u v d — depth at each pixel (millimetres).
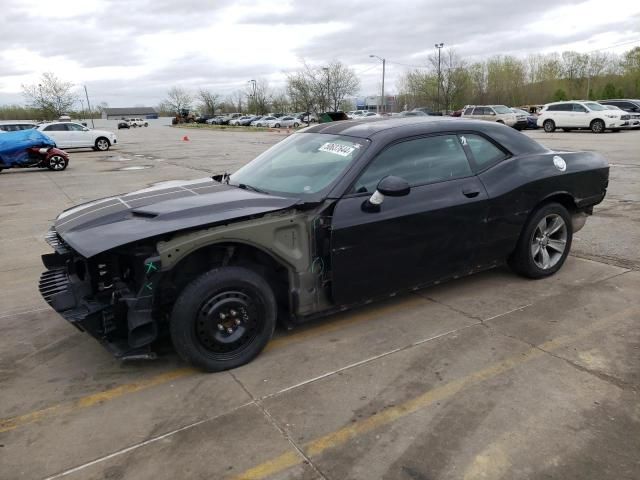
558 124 26219
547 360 3307
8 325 4141
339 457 2477
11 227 7844
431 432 2637
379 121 4195
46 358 3562
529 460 2412
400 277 3809
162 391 3084
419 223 3734
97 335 3115
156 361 3443
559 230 4781
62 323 4141
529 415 2746
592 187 4852
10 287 5086
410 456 2467
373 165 3637
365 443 2568
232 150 23016
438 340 3619
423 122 4070
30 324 4148
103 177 13906
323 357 3428
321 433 2656
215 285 3125
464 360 3338
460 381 3094
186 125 80625
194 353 3162
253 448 2559
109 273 3256
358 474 2363
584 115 25219
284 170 3955
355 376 3184
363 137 3805
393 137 3773
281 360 3398
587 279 4699
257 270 3510
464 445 2531
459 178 4020
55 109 60031
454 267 4109
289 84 70688
